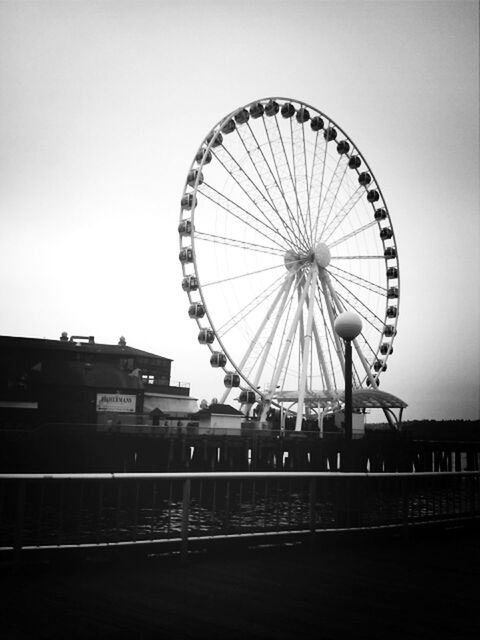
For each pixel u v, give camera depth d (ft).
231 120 159.84
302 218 169.48
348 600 26.32
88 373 190.70
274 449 164.35
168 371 294.46
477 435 419.95
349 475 38.19
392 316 200.44
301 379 168.45
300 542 36.70
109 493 94.73
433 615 24.40
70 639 20.86
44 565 29.63
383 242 199.82
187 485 32.86
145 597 25.99
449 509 45.47
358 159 191.93
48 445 144.77
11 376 226.17
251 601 25.82
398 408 201.16
